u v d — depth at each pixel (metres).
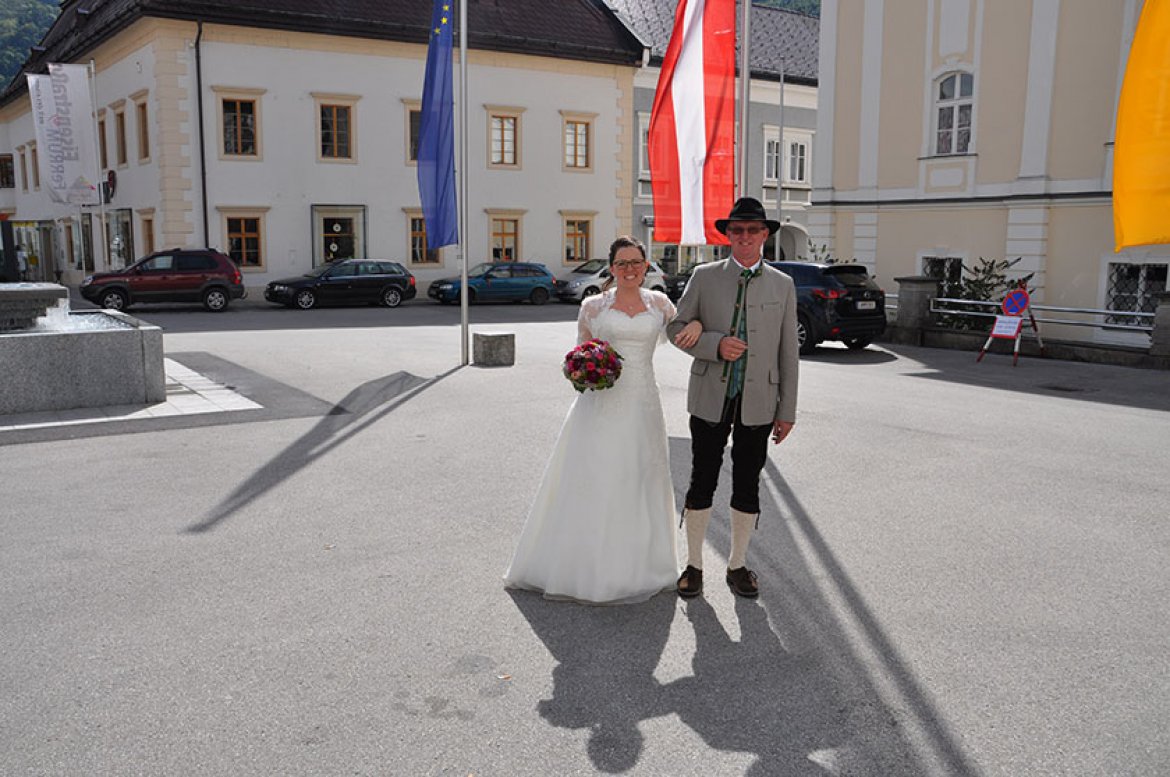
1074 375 13.34
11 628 4.34
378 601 4.70
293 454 7.77
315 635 4.29
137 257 29.02
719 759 3.31
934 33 19.59
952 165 19.50
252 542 5.57
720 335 4.62
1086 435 8.89
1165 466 7.67
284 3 27.17
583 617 4.53
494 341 12.94
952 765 3.29
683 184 10.61
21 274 43.03
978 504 6.53
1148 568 5.27
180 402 10.01
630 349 4.70
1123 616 4.59
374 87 28.58
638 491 4.71
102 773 3.19
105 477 7.00
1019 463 7.74
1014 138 18.45
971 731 3.51
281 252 27.84
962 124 19.38
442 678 3.89
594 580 4.64
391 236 29.38
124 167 29.66
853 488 6.94
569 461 4.70
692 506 4.81
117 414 9.28
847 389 11.74
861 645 4.25
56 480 6.89
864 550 5.56
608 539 4.66
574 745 3.39
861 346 16.86
